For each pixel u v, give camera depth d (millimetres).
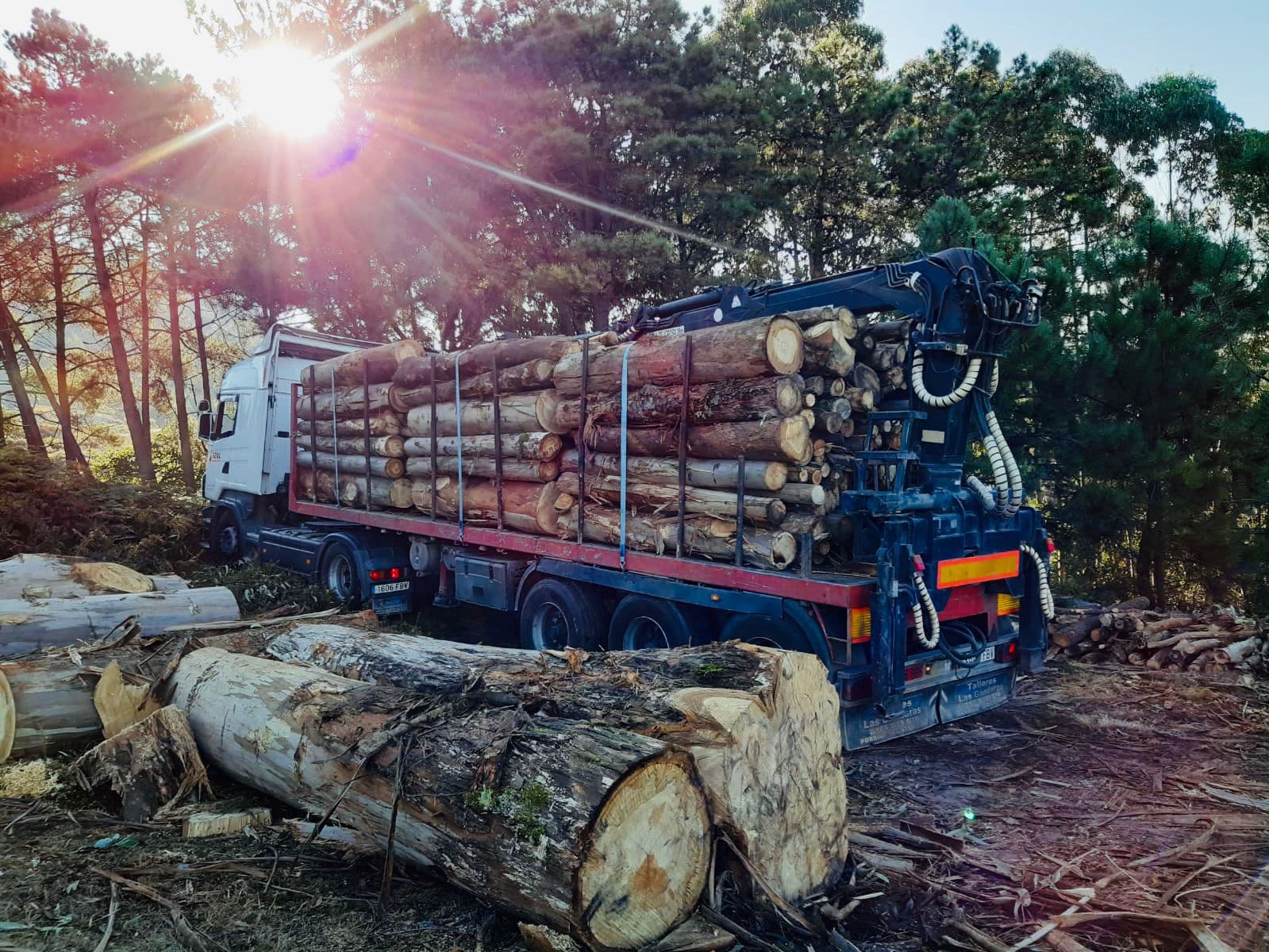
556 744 2930
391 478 8461
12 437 20578
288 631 5152
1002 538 5555
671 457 5691
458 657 4234
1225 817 4156
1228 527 9148
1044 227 24406
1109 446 9242
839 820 3543
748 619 5211
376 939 2982
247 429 11016
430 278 17172
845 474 5375
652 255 17203
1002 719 5828
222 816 3912
